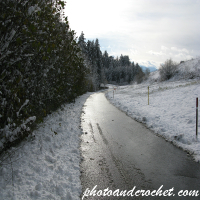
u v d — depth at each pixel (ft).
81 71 63.77
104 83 243.81
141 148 19.02
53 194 10.94
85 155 17.12
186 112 33.78
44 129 23.53
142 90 107.14
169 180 12.87
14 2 12.60
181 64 142.31
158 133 24.13
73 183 12.25
